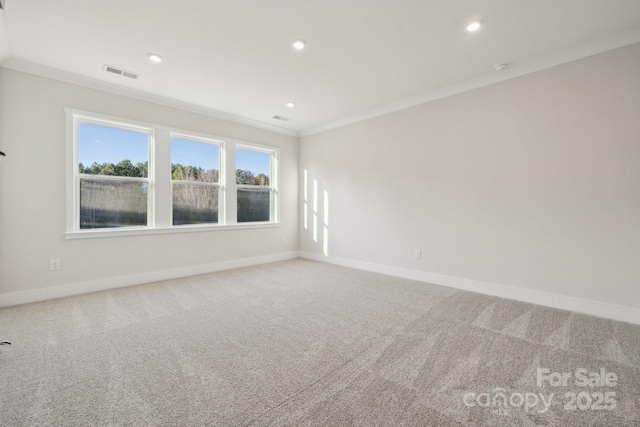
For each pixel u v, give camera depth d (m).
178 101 3.93
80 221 3.29
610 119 2.52
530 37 2.47
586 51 2.60
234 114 4.53
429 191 3.76
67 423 1.32
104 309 2.75
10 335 2.20
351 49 2.66
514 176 3.07
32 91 2.93
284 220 5.39
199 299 3.07
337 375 1.71
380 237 4.32
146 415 1.37
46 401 1.46
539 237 2.93
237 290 3.39
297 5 2.06
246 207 4.91
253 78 3.25
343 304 2.93
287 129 5.38
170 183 3.94
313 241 5.36
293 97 3.83
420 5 2.06
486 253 3.29
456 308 2.82
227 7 2.08
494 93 3.17
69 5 2.04
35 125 2.95
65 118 3.11
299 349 2.02
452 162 3.54
